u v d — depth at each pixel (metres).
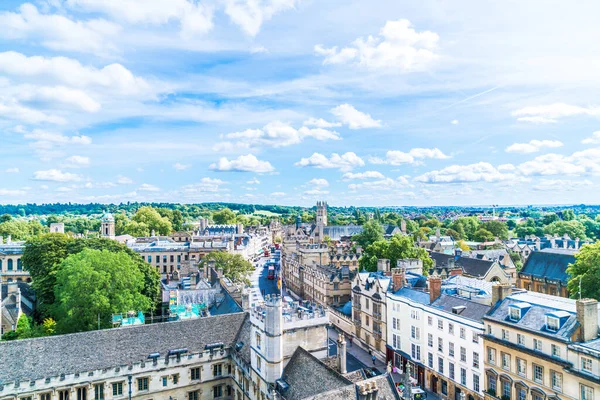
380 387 44.31
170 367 61.12
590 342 49.22
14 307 89.12
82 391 55.75
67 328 77.50
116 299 80.25
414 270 106.38
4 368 52.72
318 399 41.31
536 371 54.38
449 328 71.38
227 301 83.38
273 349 53.03
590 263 84.25
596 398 46.47
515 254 172.25
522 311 58.47
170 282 116.88
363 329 97.81
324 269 133.75
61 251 108.44
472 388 66.38
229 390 66.00
